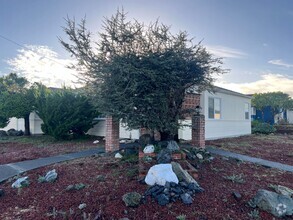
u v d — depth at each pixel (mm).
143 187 4578
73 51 6688
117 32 6418
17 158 8258
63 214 3834
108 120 8414
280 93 27250
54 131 12422
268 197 3971
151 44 6523
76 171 6012
